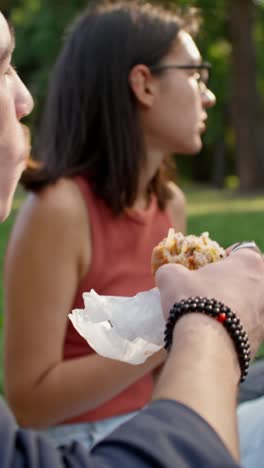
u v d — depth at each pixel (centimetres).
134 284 284
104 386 262
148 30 289
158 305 158
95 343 156
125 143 282
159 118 289
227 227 1437
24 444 109
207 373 119
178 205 319
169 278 133
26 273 273
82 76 289
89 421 274
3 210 133
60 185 276
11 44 131
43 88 2564
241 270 135
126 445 110
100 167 281
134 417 115
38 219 274
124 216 281
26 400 270
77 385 264
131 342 156
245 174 2434
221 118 2986
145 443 109
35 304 272
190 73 293
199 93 295
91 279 280
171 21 293
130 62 287
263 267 138
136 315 157
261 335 131
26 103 140
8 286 277
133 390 280
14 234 280
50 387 267
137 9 292
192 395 116
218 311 125
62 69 296
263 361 281
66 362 270
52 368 270
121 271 281
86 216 277
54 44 2656
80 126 285
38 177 277
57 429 274
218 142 3472
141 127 288
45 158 286
